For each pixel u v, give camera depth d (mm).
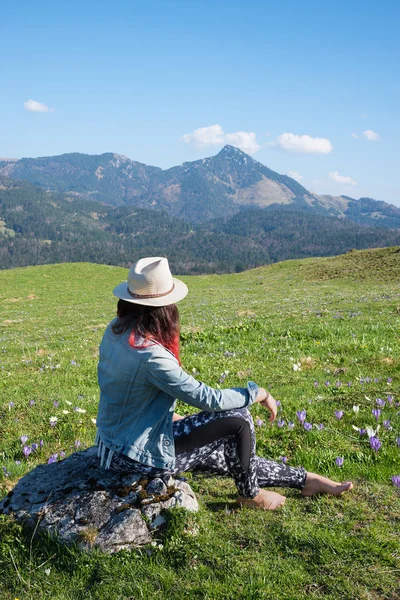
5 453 6730
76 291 58688
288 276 63781
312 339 13719
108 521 3723
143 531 3691
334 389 8391
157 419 3779
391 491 4531
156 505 3832
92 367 12766
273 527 3930
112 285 63781
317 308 25453
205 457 4062
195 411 7836
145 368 3551
